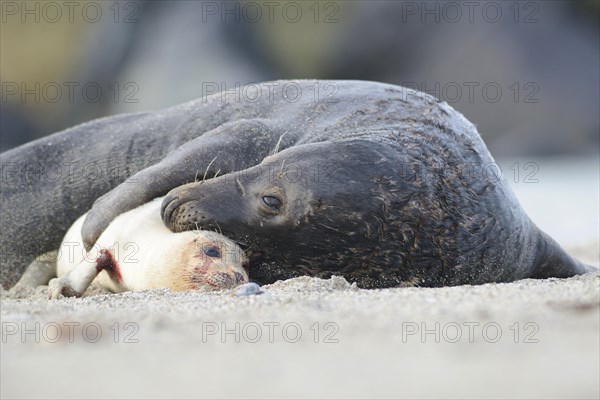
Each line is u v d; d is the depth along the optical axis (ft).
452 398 29.07
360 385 30.66
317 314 42.19
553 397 28.91
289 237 58.03
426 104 65.21
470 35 215.72
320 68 222.89
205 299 48.83
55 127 208.95
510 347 35.47
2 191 71.92
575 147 202.18
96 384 31.71
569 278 59.57
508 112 205.77
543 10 220.64
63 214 71.61
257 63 217.15
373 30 221.05
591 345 35.35
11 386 31.94
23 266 72.13
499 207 59.98
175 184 61.62
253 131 64.34
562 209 129.49
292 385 30.81
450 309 42.11
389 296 46.73
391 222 57.26
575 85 207.72
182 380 31.86
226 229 58.70
